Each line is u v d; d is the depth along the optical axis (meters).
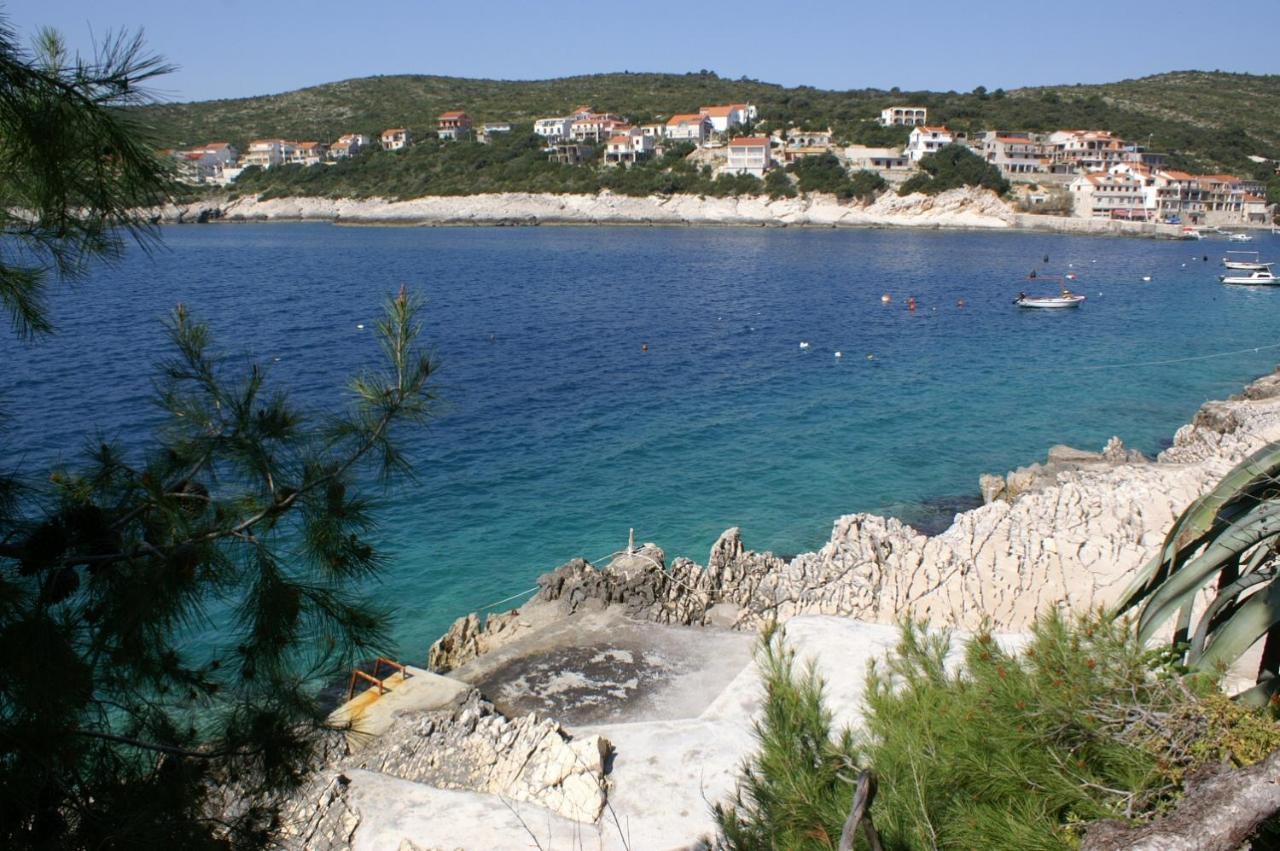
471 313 66.31
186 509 5.61
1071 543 17.41
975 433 36.47
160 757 5.44
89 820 4.90
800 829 5.75
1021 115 188.38
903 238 137.00
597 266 100.75
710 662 14.75
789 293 78.50
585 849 9.81
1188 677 5.70
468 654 18.44
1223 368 48.56
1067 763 5.45
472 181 174.38
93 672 5.04
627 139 174.62
